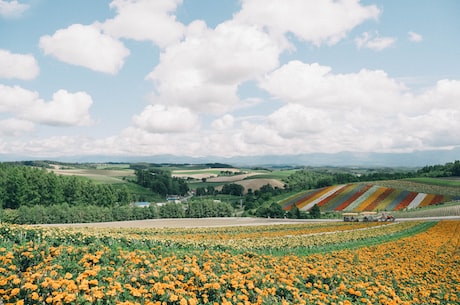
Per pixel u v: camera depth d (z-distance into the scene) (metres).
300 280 11.84
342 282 12.00
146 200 121.62
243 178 168.75
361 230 39.84
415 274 16.91
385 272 16.34
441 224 46.88
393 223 49.75
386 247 26.12
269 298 9.86
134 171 164.12
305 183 135.12
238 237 33.41
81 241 14.82
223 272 11.66
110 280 9.27
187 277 10.41
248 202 101.12
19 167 87.56
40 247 11.50
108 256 11.79
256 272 12.09
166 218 80.06
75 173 143.38
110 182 131.75
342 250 23.67
